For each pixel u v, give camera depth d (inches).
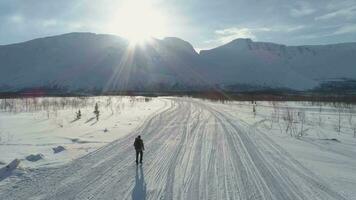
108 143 593.9
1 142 590.9
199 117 1114.7
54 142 599.8
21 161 438.6
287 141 649.0
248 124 924.6
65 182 348.8
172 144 593.0
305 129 839.1
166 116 1141.7
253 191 325.7
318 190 331.0
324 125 936.3
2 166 408.8
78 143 593.0
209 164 438.9
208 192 321.7
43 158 460.8
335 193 321.4
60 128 799.1
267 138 679.1
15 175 373.4
